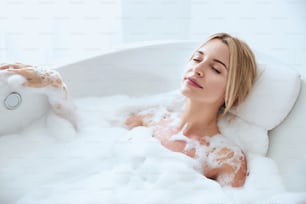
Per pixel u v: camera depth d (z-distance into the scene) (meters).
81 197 1.01
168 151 1.12
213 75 1.11
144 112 1.31
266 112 1.16
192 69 1.13
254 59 1.18
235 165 1.11
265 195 1.04
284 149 1.15
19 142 1.13
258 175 1.10
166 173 1.05
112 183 1.05
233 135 1.18
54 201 1.00
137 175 1.08
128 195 1.01
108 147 1.17
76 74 1.30
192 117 1.17
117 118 1.30
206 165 1.13
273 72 1.18
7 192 1.03
